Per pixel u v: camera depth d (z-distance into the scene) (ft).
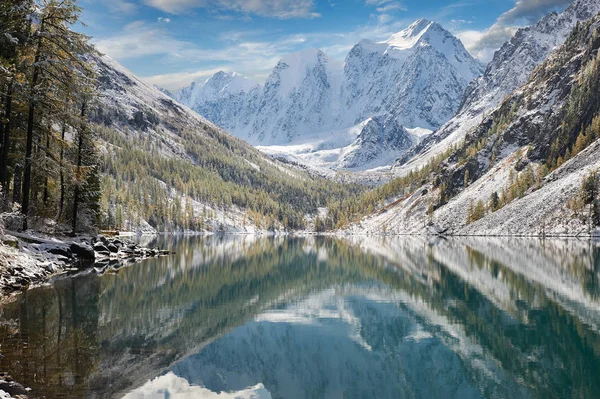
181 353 66.85
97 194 226.58
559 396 52.70
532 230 458.09
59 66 143.13
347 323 89.81
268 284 144.05
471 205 607.37
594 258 214.07
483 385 56.75
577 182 471.21
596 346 71.61
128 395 49.70
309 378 59.52
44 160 155.63
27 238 148.56
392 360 66.85
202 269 182.09
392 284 142.61
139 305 100.48
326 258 253.24
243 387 55.93
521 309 100.01
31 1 135.85
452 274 163.84
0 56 128.67
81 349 64.13
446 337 78.74
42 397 46.21
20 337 68.80
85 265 164.14
